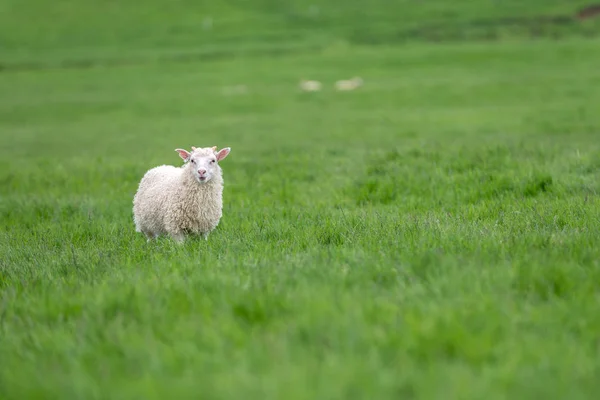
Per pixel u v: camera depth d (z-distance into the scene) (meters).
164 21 122.44
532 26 103.38
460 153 19.33
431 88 59.19
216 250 10.38
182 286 7.93
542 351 5.87
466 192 15.25
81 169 22.91
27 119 54.09
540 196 14.28
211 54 95.25
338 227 11.45
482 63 75.00
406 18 115.56
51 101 63.03
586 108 42.69
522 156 18.92
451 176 16.62
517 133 32.66
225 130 43.12
